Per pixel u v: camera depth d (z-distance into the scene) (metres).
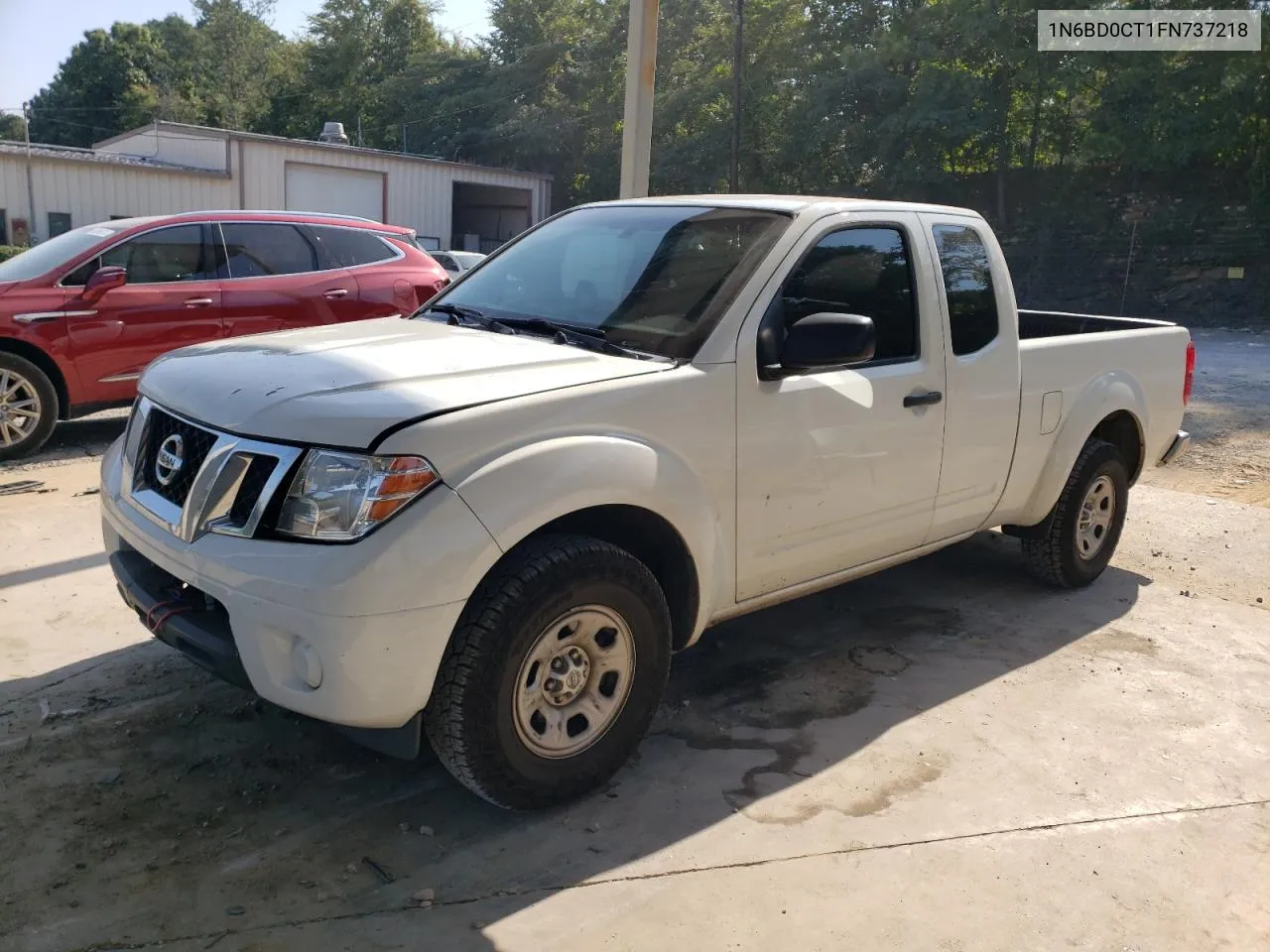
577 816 3.15
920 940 2.66
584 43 42.72
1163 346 5.57
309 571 2.63
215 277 8.04
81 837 2.94
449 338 3.53
